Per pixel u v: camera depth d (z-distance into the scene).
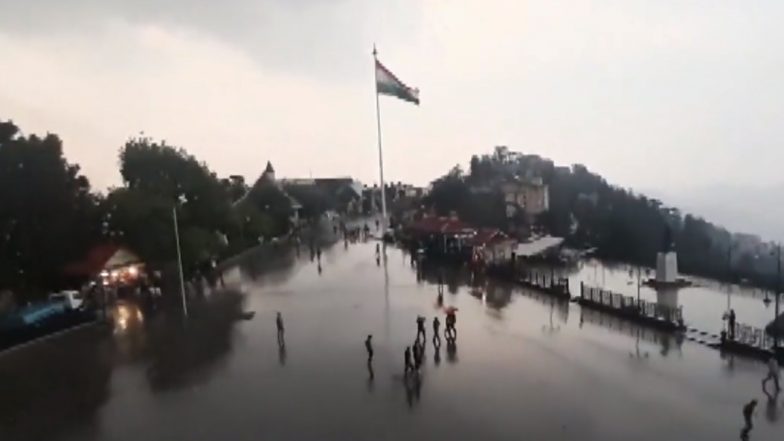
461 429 23.30
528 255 67.94
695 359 31.72
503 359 32.19
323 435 22.98
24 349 37.09
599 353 33.09
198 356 34.47
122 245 55.50
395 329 39.03
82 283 52.69
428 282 56.53
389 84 80.69
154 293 52.06
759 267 66.94
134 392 28.86
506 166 141.12
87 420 25.58
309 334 38.47
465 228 77.94
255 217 91.62
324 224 139.25
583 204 107.75
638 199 112.69
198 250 60.91
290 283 58.50
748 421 22.80
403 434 22.91
